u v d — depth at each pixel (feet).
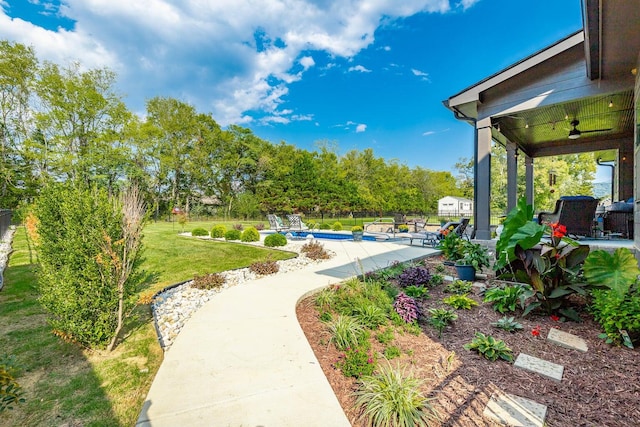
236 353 8.46
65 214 8.99
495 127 24.26
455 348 8.93
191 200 96.17
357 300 11.84
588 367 7.82
